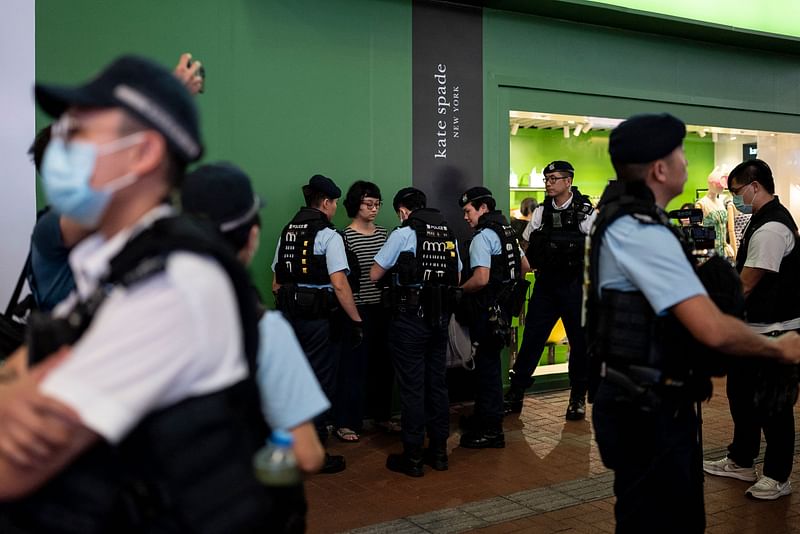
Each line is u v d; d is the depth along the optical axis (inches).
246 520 46.5
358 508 158.1
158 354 42.7
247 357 49.9
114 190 46.5
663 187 93.1
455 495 166.1
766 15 293.6
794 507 157.2
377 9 221.5
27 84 174.9
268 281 208.2
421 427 179.3
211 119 198.4
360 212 205.6
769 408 105.6
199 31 196.4
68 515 44.2
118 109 46.3
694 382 89.5
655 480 90.4
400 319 177.2
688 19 256.5
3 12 171.8
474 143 238.8
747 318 155.5
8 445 41.8
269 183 207.0
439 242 178.7
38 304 84.7
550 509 156.9
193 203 63.0
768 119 303.3
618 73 265.3
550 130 331.9
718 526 147.9
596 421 97.3
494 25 241.0
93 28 183.9
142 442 44.4
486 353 199.5
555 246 220.7
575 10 241.4
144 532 44.8
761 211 159.3
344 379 207.6
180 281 44.0
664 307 84.9
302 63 210.5
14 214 173.6
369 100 221.1
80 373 41.9
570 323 225.3
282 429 62.8
